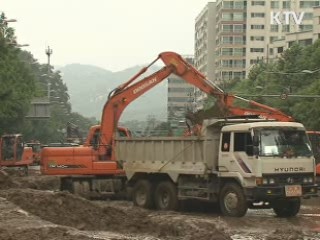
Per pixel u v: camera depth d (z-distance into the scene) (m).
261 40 158.75
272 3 158.50
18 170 44.75
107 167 25.02
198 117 22.88
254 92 75.62
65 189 25.88
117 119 25.86
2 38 53.34
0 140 49.44
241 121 20.16
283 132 18.97
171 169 21.44
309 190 19.09
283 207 20.00
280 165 18.64
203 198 20.30
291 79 68.19
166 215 18.55
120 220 16.89
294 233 15.64
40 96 65.69
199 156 20.44
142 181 22.80
